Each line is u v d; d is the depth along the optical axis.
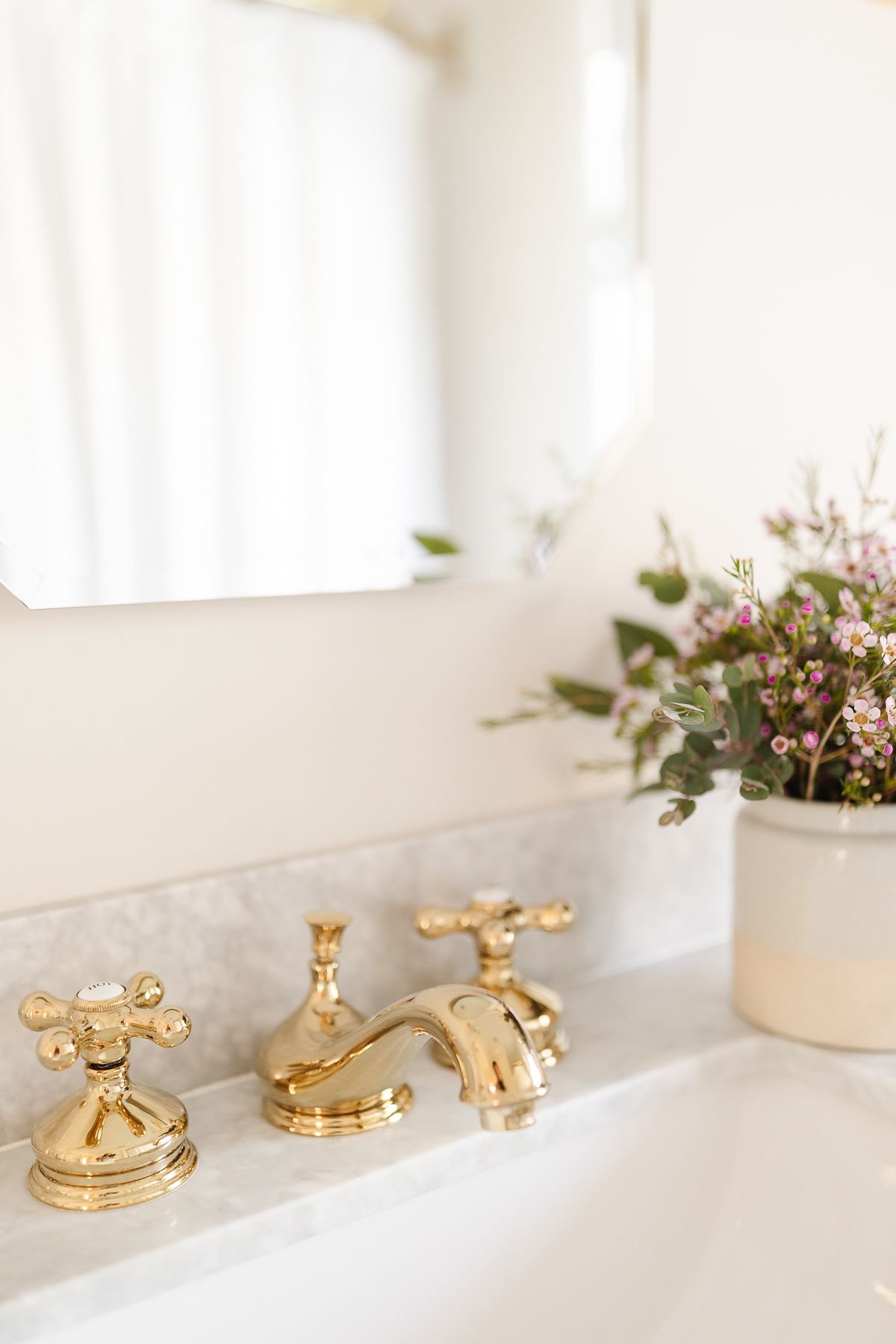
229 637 0.79
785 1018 0.83
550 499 0.91
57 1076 0.74
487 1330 0.75
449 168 0.85
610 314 0.93
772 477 1.07
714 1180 0.83
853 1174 0.79
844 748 0.80
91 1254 0.62
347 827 0.86
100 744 0.75
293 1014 0.77
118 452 0.73
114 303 0.73
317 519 0.81
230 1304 0.66
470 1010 0.61
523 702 0.94
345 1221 0.69
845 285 1.10
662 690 0.93
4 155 0.69
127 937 0.76
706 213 0.99
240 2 0.76
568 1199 0.78
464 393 0.87
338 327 0.81
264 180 0.78
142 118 0.73
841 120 1.07
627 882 0.99
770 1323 0.75
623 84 0.92
